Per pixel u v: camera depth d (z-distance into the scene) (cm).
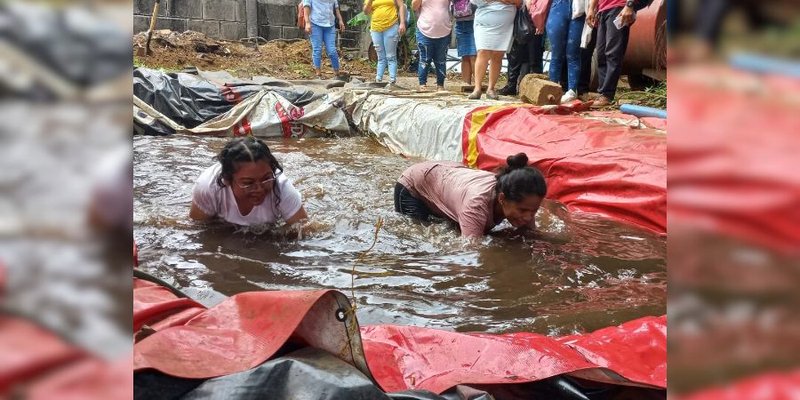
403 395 128
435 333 198
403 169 593
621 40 669
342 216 413
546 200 484
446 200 398
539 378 163
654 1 759
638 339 208
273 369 110
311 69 1275
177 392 111
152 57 1175
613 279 315
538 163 505
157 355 118
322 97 866
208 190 372
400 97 802
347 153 700
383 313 266
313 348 122
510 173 365
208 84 862
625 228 408
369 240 369
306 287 296
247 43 1379
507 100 778
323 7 1093
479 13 758
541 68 898
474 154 596
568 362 175
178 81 848
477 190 374
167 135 791
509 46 775
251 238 362
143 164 579
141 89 826
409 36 1330
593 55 865
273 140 801
